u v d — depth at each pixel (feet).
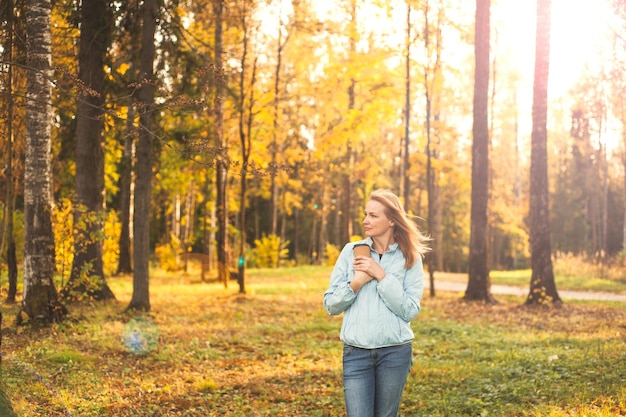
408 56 61.93
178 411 20.84
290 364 29.04
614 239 185.98
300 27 59.26
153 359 29.22
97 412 19.62
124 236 83.92
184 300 54.90
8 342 30.91
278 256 131.75
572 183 192.24
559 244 194.70
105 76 46.34
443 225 176.65
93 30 45.03
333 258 132.05
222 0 51.60
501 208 122.21
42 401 14.60
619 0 44.50
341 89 69.97
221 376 26.27
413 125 87.81
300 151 107.96
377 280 12.50
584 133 161.07
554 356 28.07
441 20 60.54
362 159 99.91
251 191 134.10
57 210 44.29
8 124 32.01
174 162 74.08
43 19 32.24
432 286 64.69
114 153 70.74
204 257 89.92
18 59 32.71
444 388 23.72
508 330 40.42
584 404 19.17
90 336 33.58
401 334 12.51
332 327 40.57
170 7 45.60
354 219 165.27
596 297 63.98
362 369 12.62
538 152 55.01
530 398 20.94
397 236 13.07
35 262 35.63
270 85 69.00
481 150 59.82
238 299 55.83
